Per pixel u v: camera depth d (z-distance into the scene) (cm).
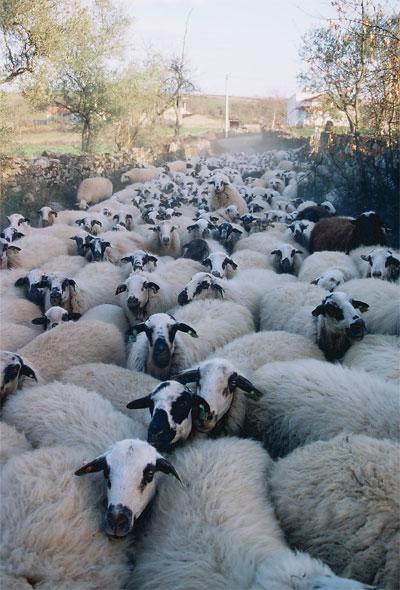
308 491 196
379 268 436
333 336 328
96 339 348
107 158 1338
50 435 248
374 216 545
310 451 211
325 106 852
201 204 955
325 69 757
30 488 198
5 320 402
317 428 239
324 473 197
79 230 687
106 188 1122
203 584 170
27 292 469
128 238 604
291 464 210
